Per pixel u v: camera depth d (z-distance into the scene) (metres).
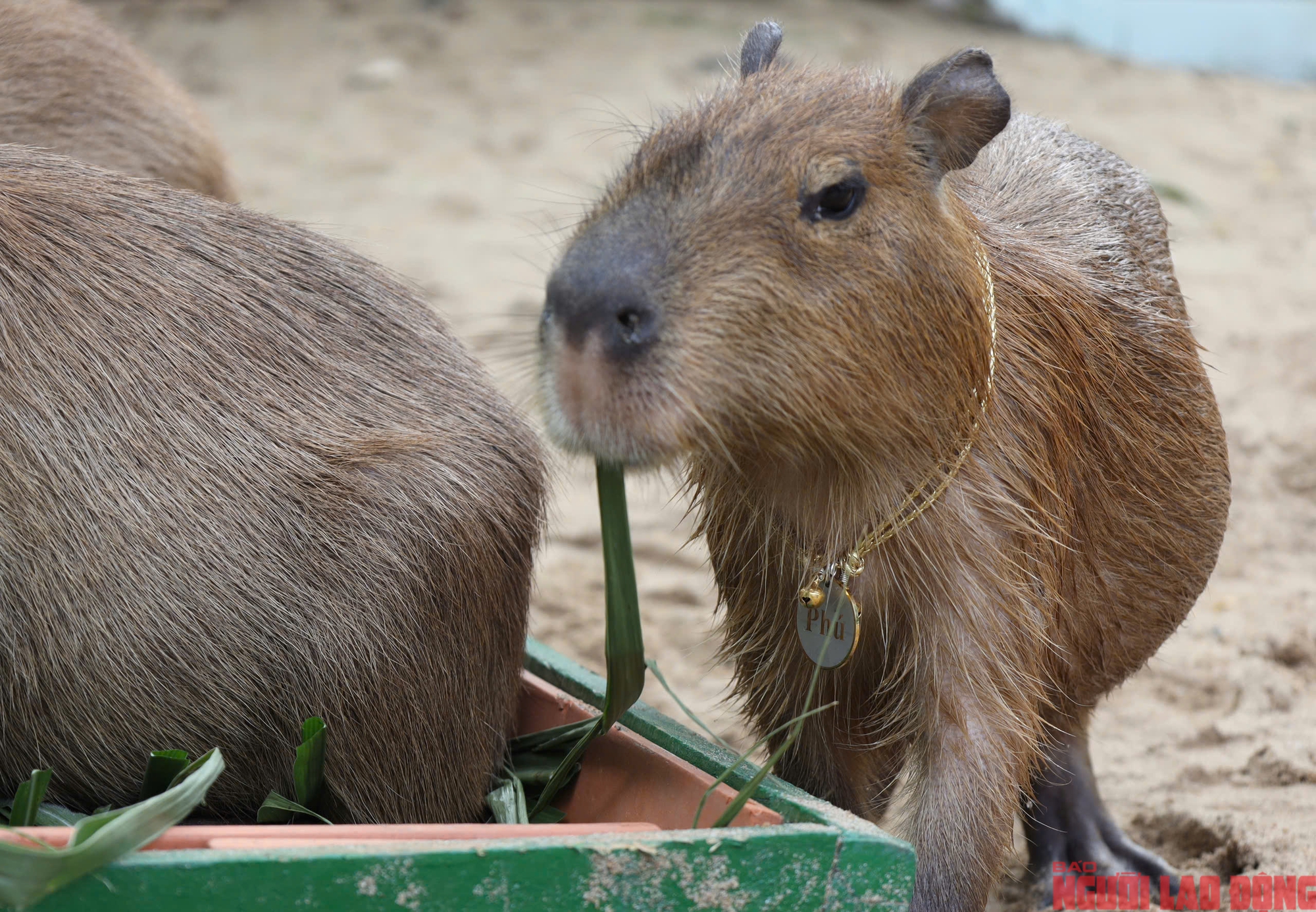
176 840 2.19
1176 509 3.35
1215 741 4.45
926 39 15.13
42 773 2.48
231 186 5.62
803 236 2.51
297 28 13.84
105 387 2.69
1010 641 2.84
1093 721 4.56
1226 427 6.96
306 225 3.42
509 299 8.11
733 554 3.09
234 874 2.08
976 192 3.36
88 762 2.69
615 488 2.67
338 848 2.14
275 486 2.69
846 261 2.55
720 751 2.80
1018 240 3.13
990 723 2.83
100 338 2.72
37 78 4.53
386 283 3.04
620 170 2.93
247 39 13.46
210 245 2.90
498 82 12.68
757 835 2.30
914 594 2.85
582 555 5.96
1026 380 2.91
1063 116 13.09
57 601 2.61
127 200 2.92
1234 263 9.77
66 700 2.65
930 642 2.86
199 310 2.80
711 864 2.28
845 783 3.21
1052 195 3.49
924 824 2.82
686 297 2.41
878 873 2.37
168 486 2.66
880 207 2.60
